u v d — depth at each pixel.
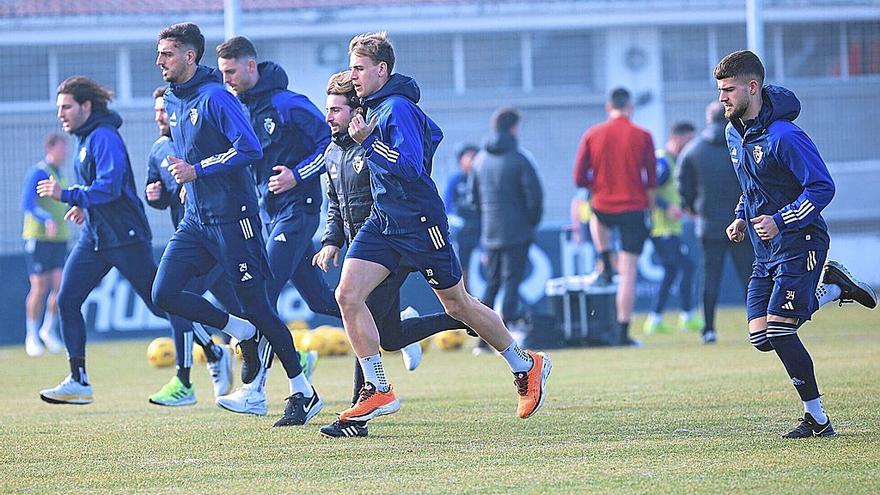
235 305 24.89
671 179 43.75
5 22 55.06
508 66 62.59
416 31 61.12
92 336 49.59
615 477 15.28
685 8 61.28
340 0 61.06
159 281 21.31
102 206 23.73
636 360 32.84
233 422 21.64
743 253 38.00
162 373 34.81
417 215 18.17
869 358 30.36
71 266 24.09
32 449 18.98
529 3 61.38
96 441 19.73
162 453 18.25
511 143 38.69
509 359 19.34
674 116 62.16
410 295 49.62
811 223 17.44
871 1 58.75
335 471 16.28
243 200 21.03
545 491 14.54
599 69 62.59
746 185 17.95
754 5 44.38
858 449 16.70
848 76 60.34
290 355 20.97
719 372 28.39
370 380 19.14
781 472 15.23
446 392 26.31
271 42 60.12
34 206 43.91
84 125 23.77
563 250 52.94
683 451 17.08
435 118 62.38
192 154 21.08
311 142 22.92
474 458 17.02
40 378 34.16
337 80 19.16
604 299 38.25
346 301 18.58
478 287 51.84
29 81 55.31
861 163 60.12
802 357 17.66
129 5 59.25
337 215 19.88
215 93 20.70
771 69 60.25
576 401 23.44
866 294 18.62
